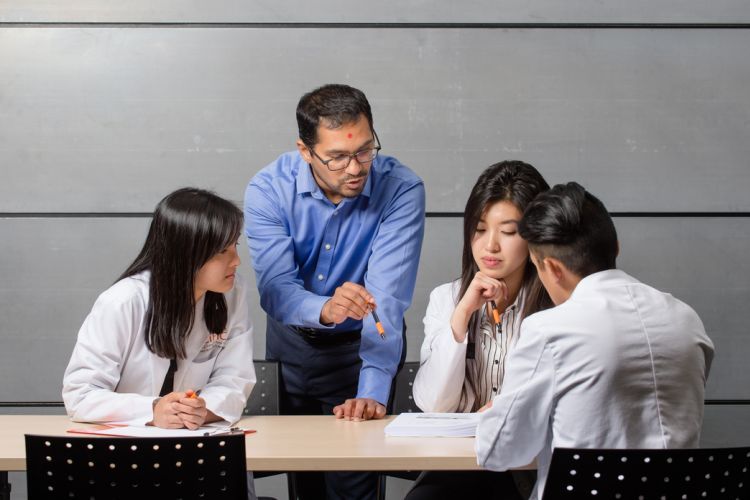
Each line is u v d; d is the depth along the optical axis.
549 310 1.66
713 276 3.26
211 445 1.60
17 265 3.23
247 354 2.28
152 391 2.18
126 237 3.23
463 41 3.22
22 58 3.21
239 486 1.62
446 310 2.33
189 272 2.10
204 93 3.23
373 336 2.33
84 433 1.99
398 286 2.45
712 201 3.25
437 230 3.25
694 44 3.23
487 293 2.11
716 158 3.25
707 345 1.66
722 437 3.27
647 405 1.58
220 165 3.24
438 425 1.97
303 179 2.49
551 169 3.24
